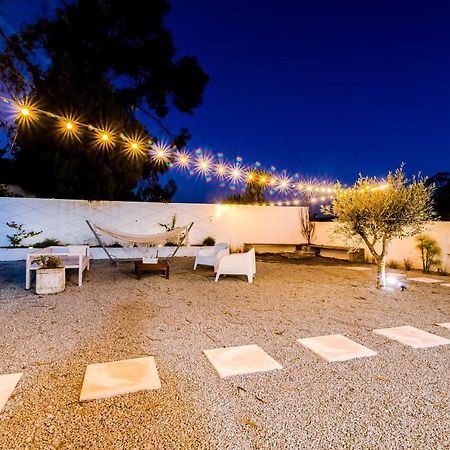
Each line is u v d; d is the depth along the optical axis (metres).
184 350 2.90
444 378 2.42
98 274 6.86
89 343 3.02
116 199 11.01
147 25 11.30
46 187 10.16
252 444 1.66
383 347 3.03
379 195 5.52
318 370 2.53
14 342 3.02
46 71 9.87
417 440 1.71
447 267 7.39
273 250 11.81
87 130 9.99
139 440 1.67
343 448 1.64
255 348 2.96
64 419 1.84
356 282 6.41
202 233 10.92
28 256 5.27
